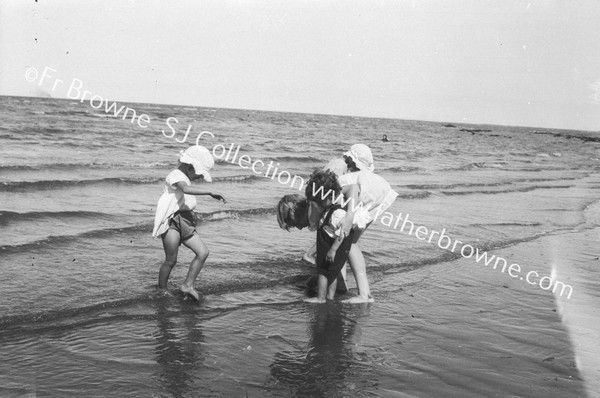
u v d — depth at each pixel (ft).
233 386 12.12
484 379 13.10
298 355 14.07
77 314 15.87
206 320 16.19
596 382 13.20
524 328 17.04
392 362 13.93
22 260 20.80
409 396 12.05
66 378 11.98
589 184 67.92
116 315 15.96
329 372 13.12
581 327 17.35
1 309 15.66
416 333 16.17
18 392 11.16
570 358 14.69
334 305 18.44
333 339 15.33
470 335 16.20
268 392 11.92
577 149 185.26
